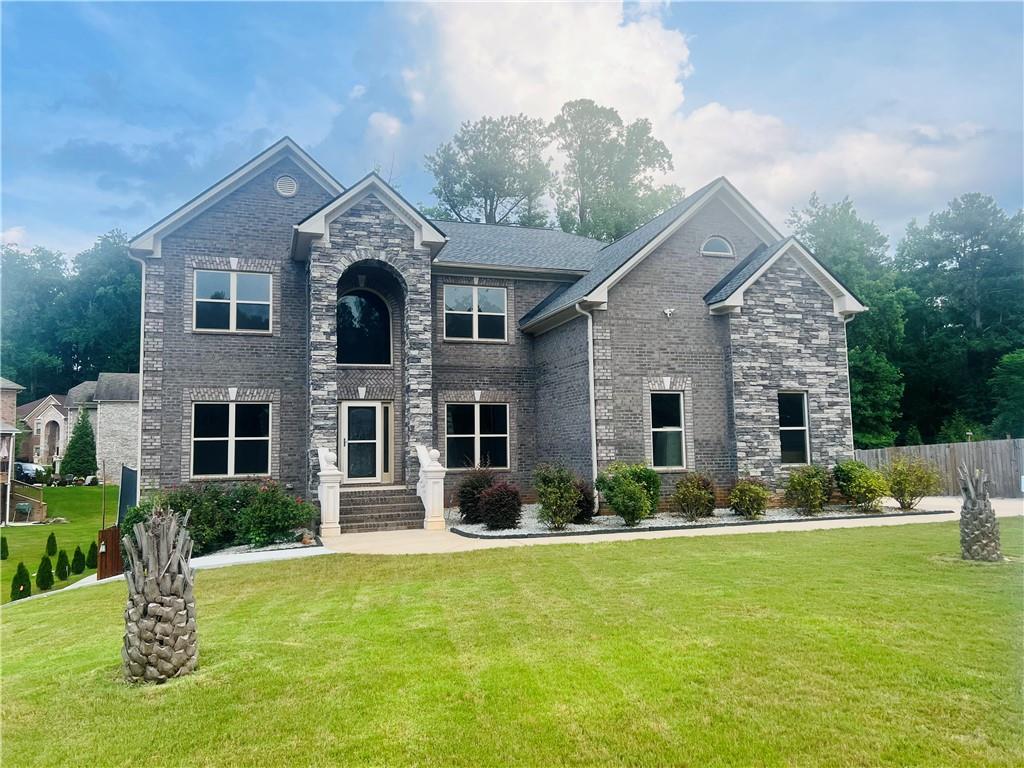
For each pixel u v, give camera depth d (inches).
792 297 704.4
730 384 681.6
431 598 322.7
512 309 791.1
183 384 654.5
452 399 758.5
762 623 262.5
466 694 199.8
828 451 703.7
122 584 439.5
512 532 548.1
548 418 750.5
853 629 253.1
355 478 714.2
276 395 679.7
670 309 689.6
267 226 696.4
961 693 192.7
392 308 741.9
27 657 264.2
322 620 288.2
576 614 283.7
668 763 158.6
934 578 339.3
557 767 158.1
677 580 345.1
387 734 175.8
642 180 1923.0
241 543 550.0
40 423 1927.9
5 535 971.9
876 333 1486.2
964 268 1763.0
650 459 664.4
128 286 2299.5
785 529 543.5
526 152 1904.5
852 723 175.9
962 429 1438.2
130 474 711.7
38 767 164.6
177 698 202.4
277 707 193.9
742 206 729.0
